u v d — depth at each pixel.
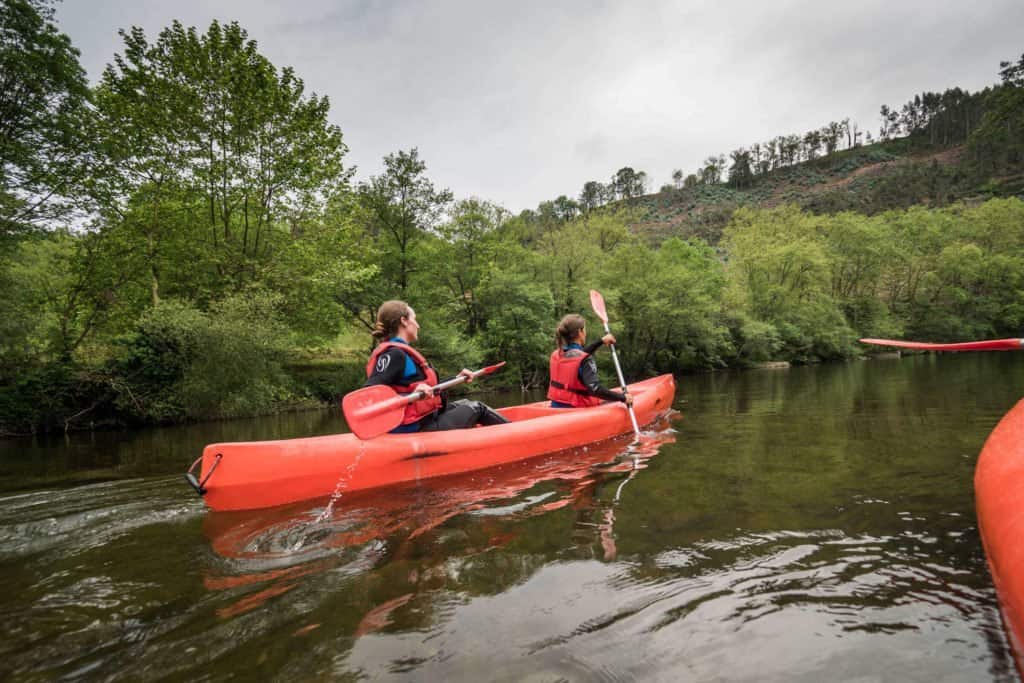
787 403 7.25
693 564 1.79
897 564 1.73
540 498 2.69
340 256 15.07
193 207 13.14
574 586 1.66
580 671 1.22
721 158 161.75
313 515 2.51
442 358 17.58
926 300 36.84
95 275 12.53
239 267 13.56
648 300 23.47
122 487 3.54
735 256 32.53
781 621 1.41
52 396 9.98
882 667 1.19
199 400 10.65
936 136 144.00
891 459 3.30
